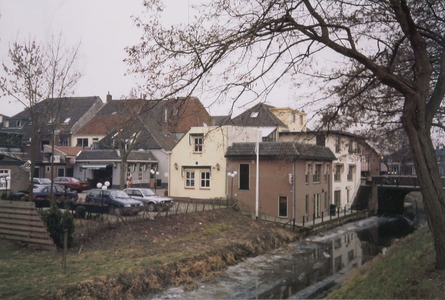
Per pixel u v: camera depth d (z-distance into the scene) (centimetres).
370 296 1025
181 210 2719
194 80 892
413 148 947
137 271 1452
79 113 5772
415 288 917
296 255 2250
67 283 1206
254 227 2655
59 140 5478
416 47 978
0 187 2669
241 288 1587
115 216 2302
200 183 3375
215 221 2570
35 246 1549
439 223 932
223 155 3253
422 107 939
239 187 3192
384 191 4647
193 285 1548
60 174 4631
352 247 2572
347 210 4128
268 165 3077
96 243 1767
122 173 3278
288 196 2986
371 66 937
